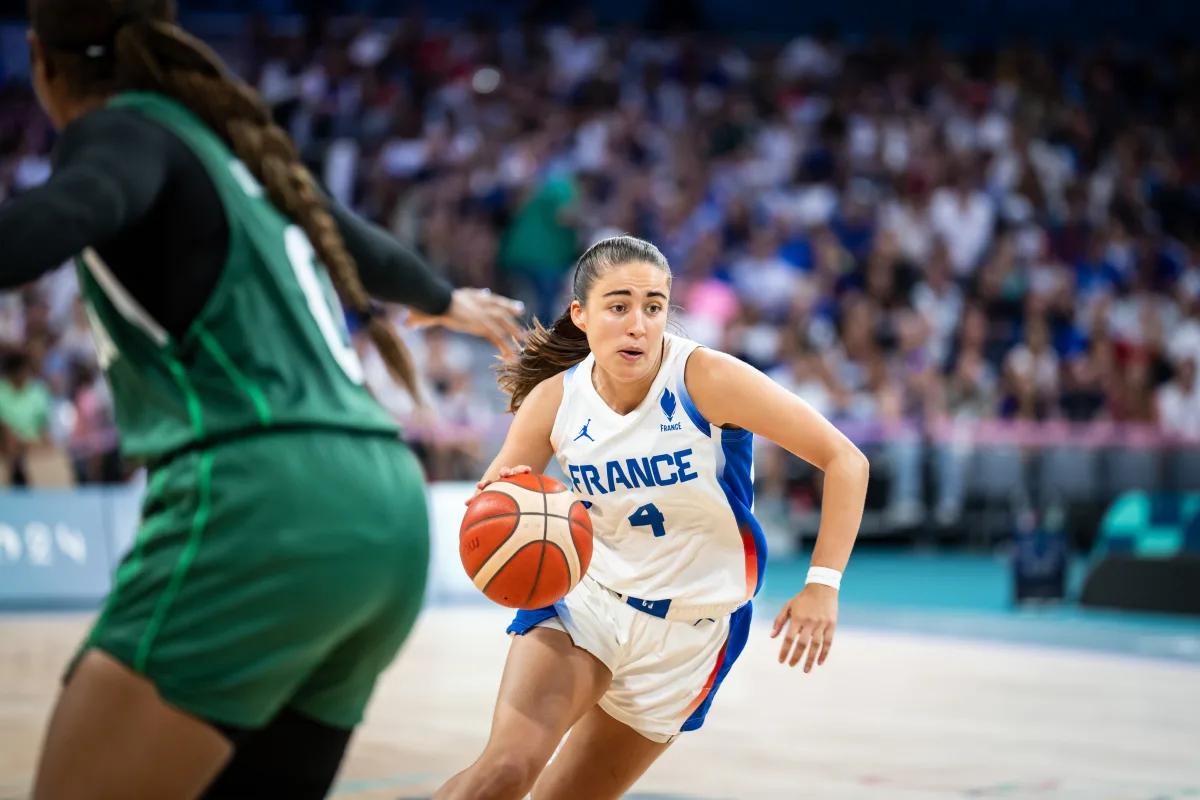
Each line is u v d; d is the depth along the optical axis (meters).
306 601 2.36
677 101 19.94
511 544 3.13
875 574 14.30
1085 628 10.45
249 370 2.42
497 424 14.04
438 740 5.95
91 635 2.36
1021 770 5.51
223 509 2.33
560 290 15.87
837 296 16.94
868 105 20.34
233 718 2.34
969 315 16.33
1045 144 20.70
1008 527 15.58
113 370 2.49
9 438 11.78
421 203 16.58
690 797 4.97
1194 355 16.81
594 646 3.41
